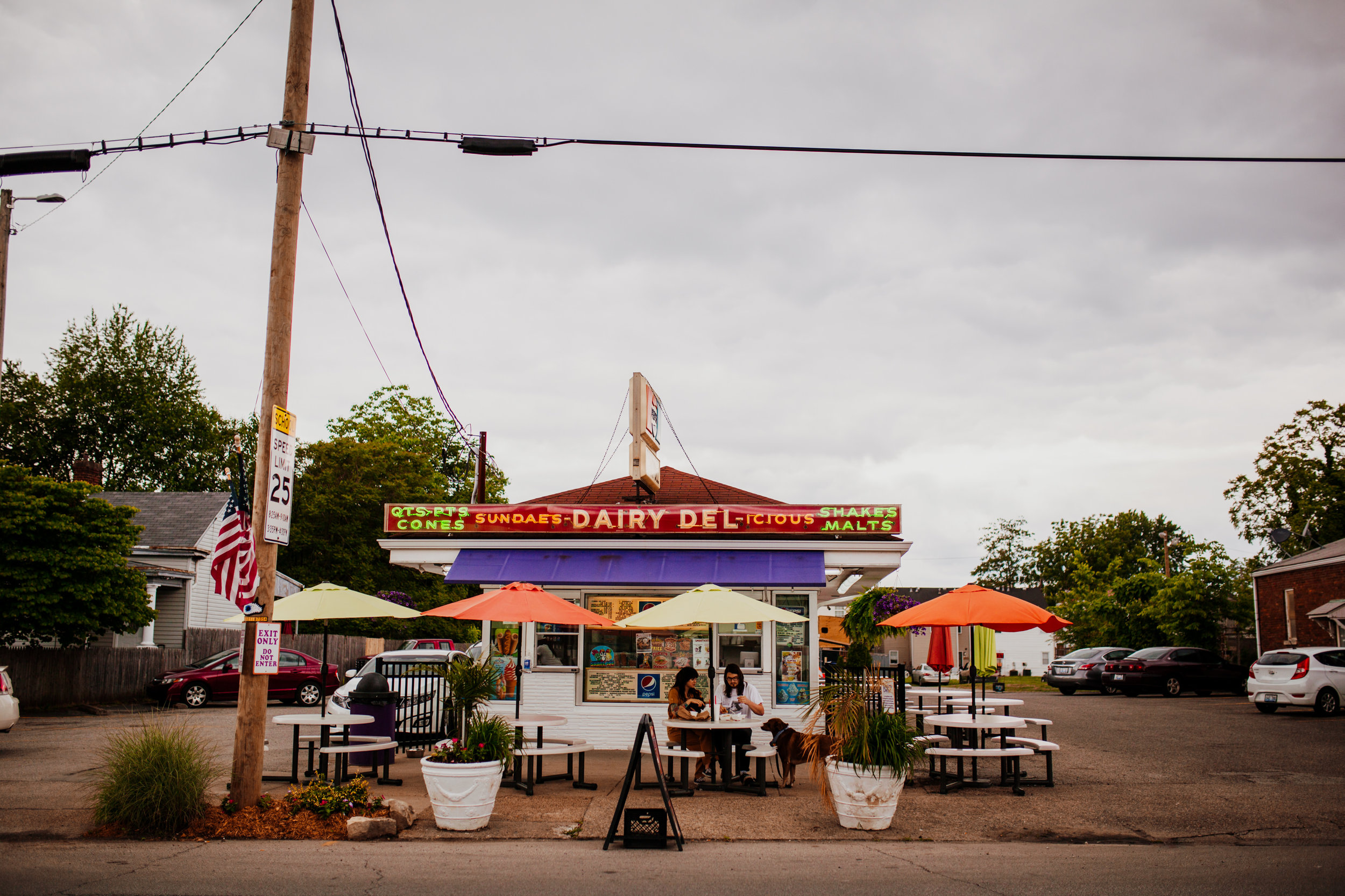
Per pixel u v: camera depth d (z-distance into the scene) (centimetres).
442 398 1861
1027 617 1114
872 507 1488
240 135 1049
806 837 877
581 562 1477
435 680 1440
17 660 2169
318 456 4103
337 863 761
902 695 1341
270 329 934
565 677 1470
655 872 733
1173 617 3419
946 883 698
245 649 921
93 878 698
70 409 4872
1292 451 4734
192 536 3075
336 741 1161
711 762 1171
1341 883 696
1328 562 2831
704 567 1455
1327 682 2080
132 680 2530
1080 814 978
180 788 865
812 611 1478
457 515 1526
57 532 2177
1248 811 991
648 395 1838
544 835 879
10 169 1073
